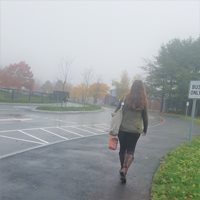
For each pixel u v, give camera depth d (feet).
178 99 88.79
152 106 102.94
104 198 9.78
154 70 92.73
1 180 10.56
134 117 11.31
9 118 32.09
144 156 17.29
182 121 60.18
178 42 90.68
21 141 18.98
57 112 50.08
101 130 30.19
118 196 10.08
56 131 25.70
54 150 16.78
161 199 9.64
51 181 10.97
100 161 14.90
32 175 11.48
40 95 78.43
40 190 9.93
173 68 86.89
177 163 15.15
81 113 55.42
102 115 54.34
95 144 20.18
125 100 11.34
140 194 10.44
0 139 18.95
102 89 123.95
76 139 21.97
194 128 44.78
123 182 11.52
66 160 14.48
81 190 10.33
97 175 12.34
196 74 82.64
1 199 8.86
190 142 24.09
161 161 16.06
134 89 11.32
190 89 24.36
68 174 12.09
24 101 68.95
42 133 23.54
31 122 30.71
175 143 24.49
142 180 12.16
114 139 11.44
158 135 29.86
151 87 92.38
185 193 10.29
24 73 119.03
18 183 10.41
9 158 13.87
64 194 9.79
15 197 9.12
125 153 11.64
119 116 11.26
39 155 15.07
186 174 12.88
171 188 10.77
